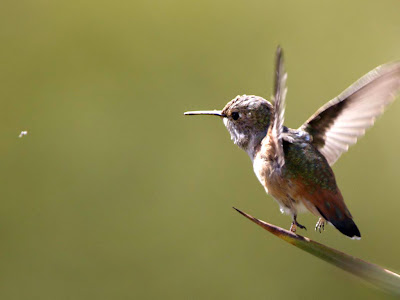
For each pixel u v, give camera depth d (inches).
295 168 248.7
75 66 497.4
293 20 527.2
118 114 492.4
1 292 455.8
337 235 466.0
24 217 469.7
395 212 486.3
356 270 192.7
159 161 487.2
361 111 260.5
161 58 504.7
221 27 516.1
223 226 475.8
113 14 504.4
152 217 476.7
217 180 483.2
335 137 265.7
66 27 501.0
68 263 464.1
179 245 471.8
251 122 268.1
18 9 499.8
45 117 487.8
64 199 475.2
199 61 507.2
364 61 522.3
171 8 510.6
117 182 482.3
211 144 491.2
